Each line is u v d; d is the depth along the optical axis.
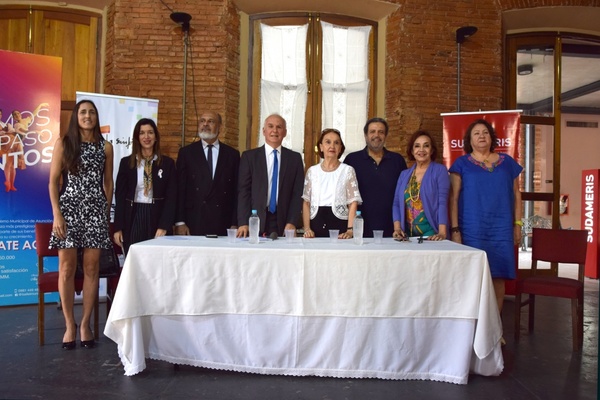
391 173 3.59
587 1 5.64
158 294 2.50
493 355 2.55
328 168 3.35
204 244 2.61
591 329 3.78
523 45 6.11
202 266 2.49
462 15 5.52
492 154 3.37
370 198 3.54
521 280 3.51
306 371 2.52
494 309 2.47
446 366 2.51
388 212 3.55
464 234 3.27
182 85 5.11
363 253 2.45
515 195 3.36
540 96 6.12
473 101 5.50
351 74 5.65
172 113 5.11
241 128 5.41
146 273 2.50
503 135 4.84
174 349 2.57
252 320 2.52
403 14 5.41
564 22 5.97
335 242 2.81
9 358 2.83
